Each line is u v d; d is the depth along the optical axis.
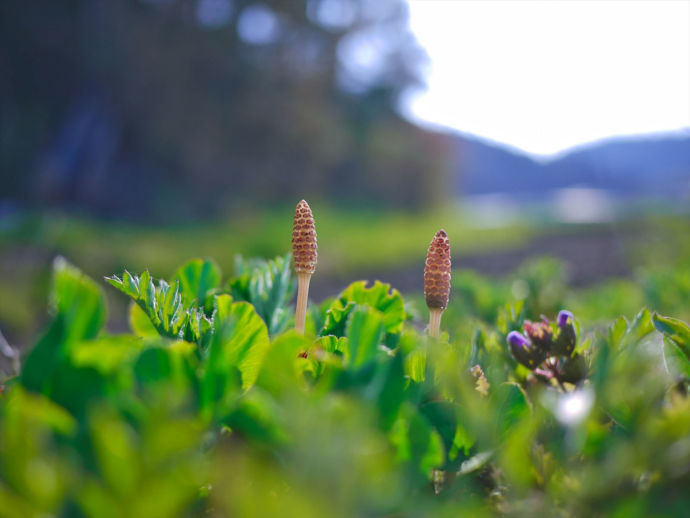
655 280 0.64
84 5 6.75
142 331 0.33
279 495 0.17
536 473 0.19
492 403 0.21
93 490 0.14
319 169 10.11
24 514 0.15
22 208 6.05
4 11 6.38
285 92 8.76
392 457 0.18
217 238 4.88
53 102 7.09
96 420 0.14
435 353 0.21
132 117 7.45
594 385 0.21
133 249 3.49
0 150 6.38
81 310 0.18
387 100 11.66
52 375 0.18
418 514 0.17
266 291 0.34
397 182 11.83
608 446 0.20
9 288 1.78
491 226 7.84
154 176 7.62
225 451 0.19
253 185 8.77
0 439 0.16
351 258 4.29
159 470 0.14
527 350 0.27
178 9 7.36
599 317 0.68
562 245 5.11
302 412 0.17
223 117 8.10
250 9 8.06
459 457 0.21
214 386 0.19
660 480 0.18
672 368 0.25
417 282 3.48
